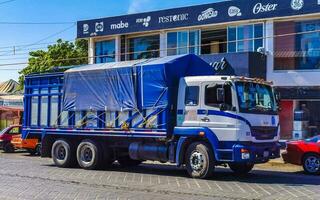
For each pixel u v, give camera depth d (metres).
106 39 32.38
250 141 14.28
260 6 26.00
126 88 16.44
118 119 16.69
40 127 19.27
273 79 25.78
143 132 15.88
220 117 14.37
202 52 28.47
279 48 25.81
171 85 15.42
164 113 15.33
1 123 37.19
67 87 18.31
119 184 13.62
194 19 28.28
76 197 11.46
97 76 17.36
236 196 11.56
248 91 14.62
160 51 29.98
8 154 26.52
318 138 17.19
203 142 14.77
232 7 26.92
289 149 17.53
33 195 11.76
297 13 24.81
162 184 13.59
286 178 15.25
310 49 25.06
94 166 17.55
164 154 15.62
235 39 27.27
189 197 11.45
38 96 19.47
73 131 18.00
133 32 30.64
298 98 25.08
